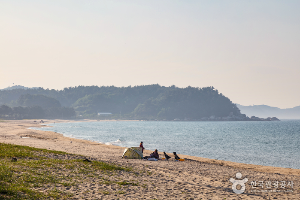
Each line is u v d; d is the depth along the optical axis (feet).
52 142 134.10
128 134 278.46
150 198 35.53
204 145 176.86
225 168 76.23
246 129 465.88
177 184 46.34
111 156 90.74
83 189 37.19
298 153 142.41
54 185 37.22
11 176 37.24
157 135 271.08
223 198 37.73
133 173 53.72
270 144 193.57
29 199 28.96
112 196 35.04
